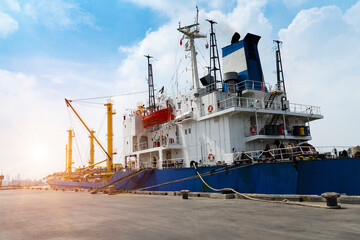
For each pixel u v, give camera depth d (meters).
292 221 11.38
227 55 32.66
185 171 27.23
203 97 29.92
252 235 9.17
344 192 18.16
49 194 41.25
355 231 9.34
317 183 18.92
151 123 35.81
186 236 9.34
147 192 30.97
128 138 40.31
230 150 26.00
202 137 29.34
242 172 22.56
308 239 8.45
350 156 20.84
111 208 18.34
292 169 19.89
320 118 30.98
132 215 14.62
